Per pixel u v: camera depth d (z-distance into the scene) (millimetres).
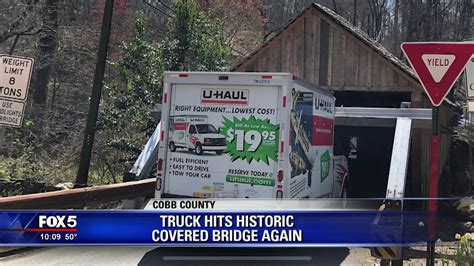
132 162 17203
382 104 18281
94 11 29906
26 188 11789
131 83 17750
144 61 18125
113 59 25797
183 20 18922
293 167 7926
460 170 18719
